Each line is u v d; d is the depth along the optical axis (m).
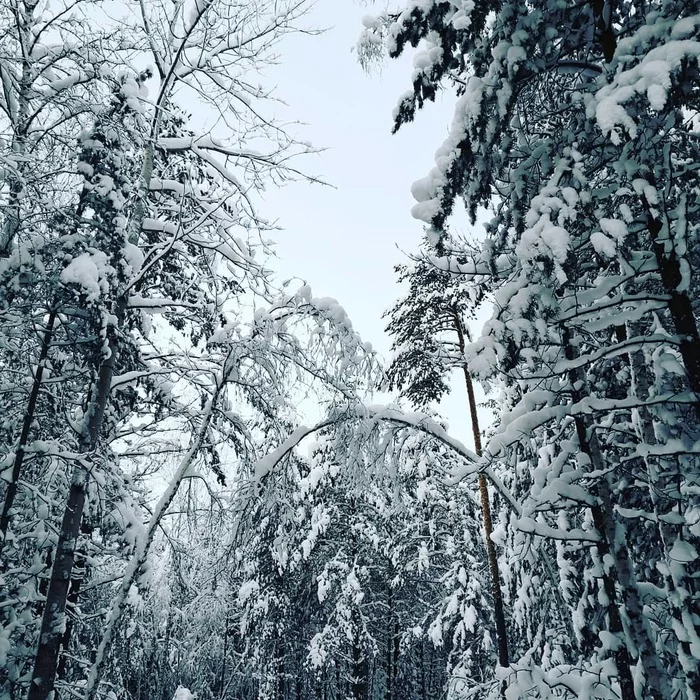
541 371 4.48
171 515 6.87
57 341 5.57
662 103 2.89
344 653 17.12
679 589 3.61
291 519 7.12
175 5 7.00
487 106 3.99
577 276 4.52
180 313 7.95
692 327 3.70
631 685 4.37
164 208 7.76
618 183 3.90
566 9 3.95
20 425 6.15
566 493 4.46
